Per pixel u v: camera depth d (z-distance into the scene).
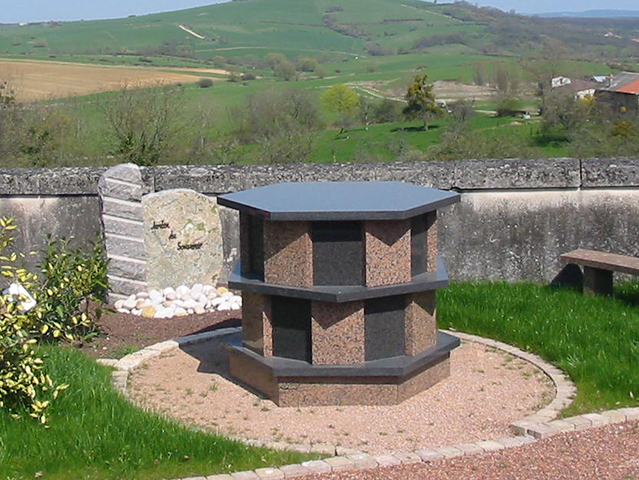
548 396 6.34
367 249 6.11
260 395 6.51
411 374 6.36
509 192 9.65
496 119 31.91
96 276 8.30
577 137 22.89
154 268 9.37
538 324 7.76
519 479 4.82
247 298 6.60
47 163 18.20
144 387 6.69
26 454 5.03
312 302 6.17
